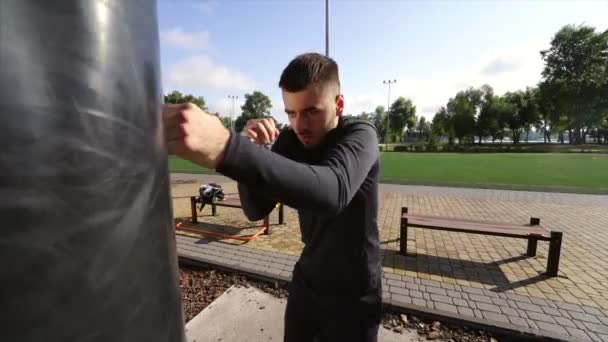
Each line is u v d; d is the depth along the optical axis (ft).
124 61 1.66
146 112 1.80
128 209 1.69
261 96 237.25
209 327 8.84
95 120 1.50
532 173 49.42
